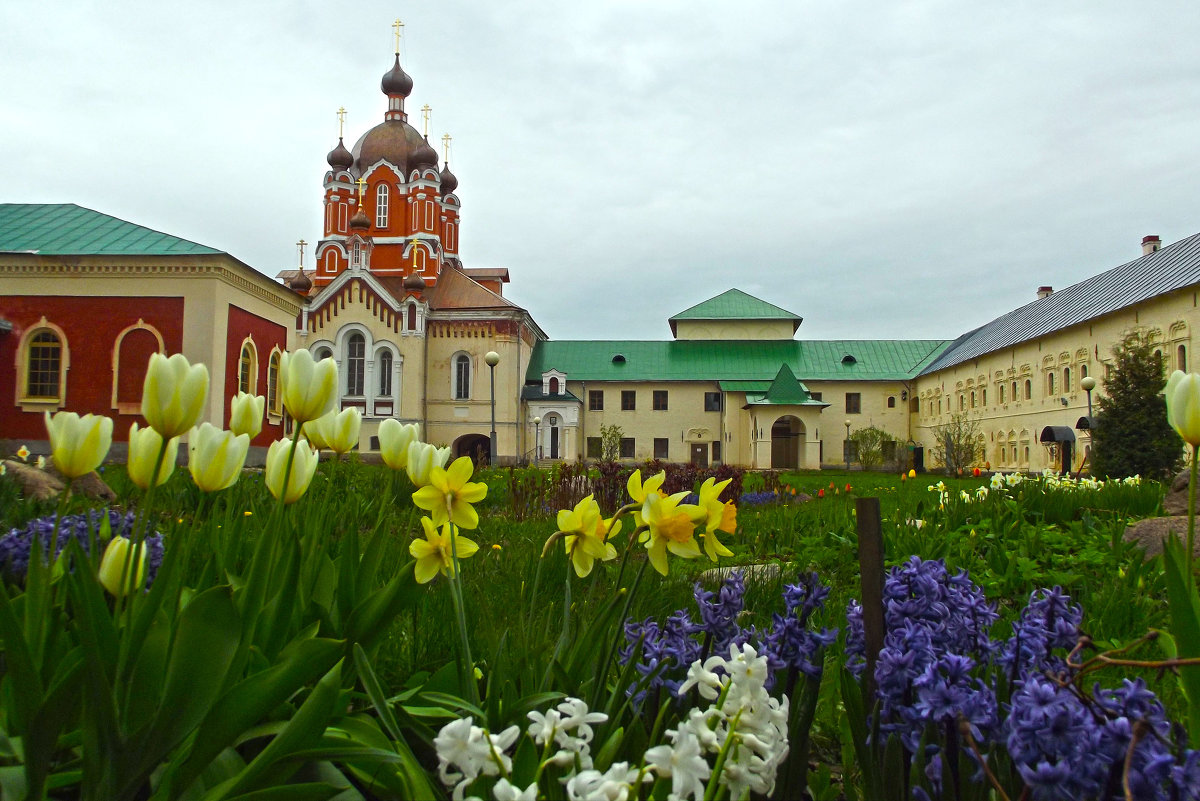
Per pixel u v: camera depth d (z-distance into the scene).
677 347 62.91
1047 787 1.44
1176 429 2.13
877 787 1.95
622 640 2.55
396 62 59.75
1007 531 7.64
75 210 30.30
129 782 1.76
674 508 2.07
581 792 1.40
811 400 55.59
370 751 1.78
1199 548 6.50
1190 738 1.93
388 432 2.73
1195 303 32.56
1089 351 41.00
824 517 10.39
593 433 59.53
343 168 56.91
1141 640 1.90
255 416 2.69
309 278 58.72
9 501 5.89
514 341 52.41
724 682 1.67
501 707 2.05
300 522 3.54
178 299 26.28
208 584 2.52
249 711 1.77
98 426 2.01
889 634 2.07
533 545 6.78
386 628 2.36
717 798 1.48
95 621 1.87
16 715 1.83
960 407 56.84
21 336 26.38
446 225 58.47
